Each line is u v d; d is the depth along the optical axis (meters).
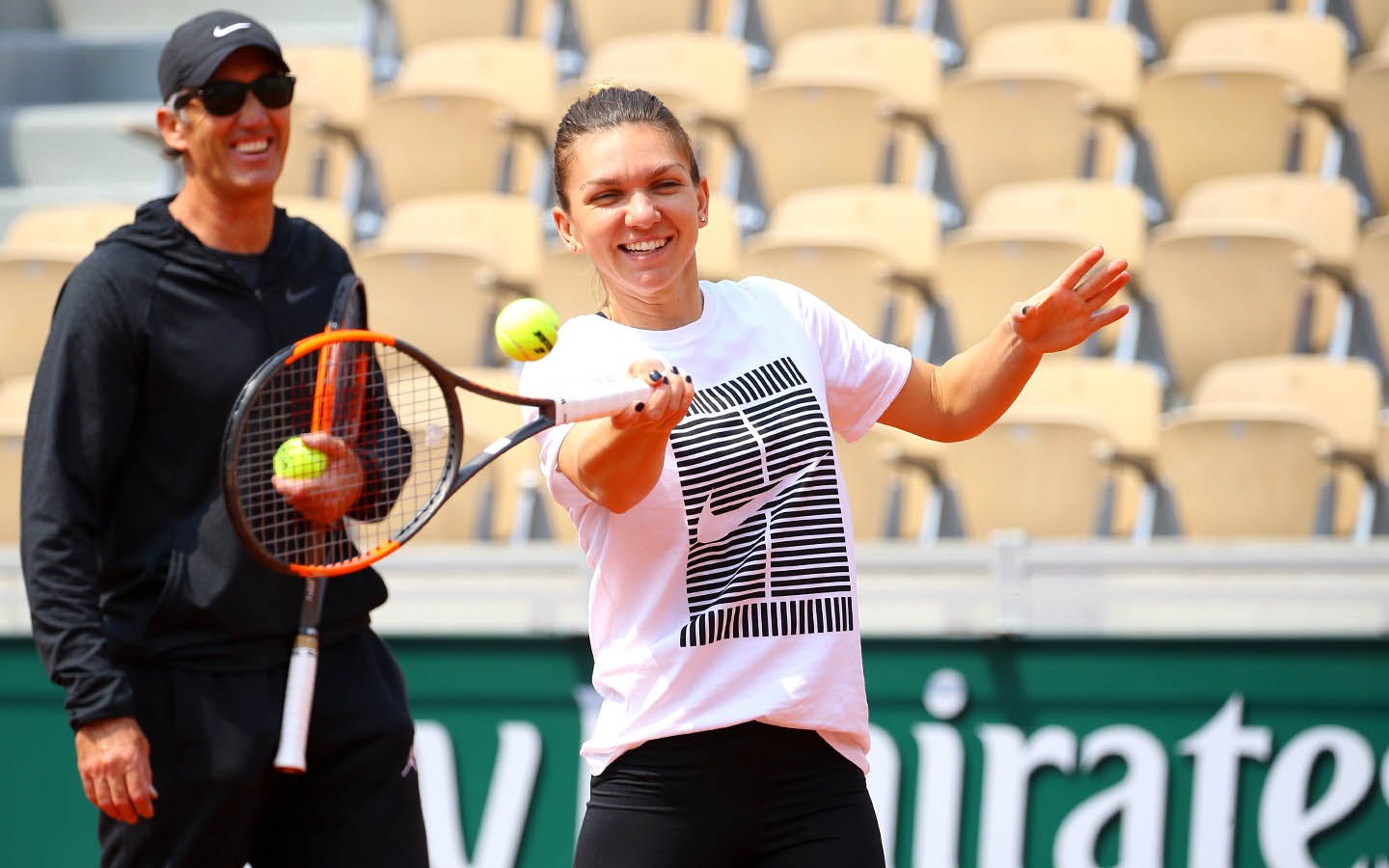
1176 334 23.66
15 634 16.56
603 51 30.14
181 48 9.27
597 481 7.59
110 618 9.38
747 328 8.19
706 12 31.69
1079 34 28.67
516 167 28.64
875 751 15.48
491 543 20.88
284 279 9.62
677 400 7.28
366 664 9.75
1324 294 23.47
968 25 30.92
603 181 7.92
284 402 9.44
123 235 9.31
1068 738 15.16
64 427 9.05
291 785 9.68
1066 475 19.92
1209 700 14.96
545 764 15.91
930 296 23.34
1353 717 14.71
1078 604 15.24
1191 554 15.09
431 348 23.91
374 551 8.45
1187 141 26.73
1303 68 27.91
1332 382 21.16
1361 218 26.36
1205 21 29.78
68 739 16.42
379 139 28.61
